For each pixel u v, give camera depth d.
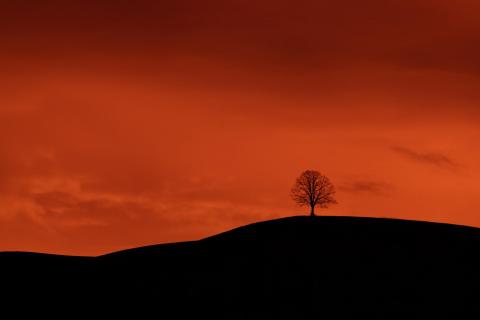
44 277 150.38
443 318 123.75
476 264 144.88
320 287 136.00
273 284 138.38
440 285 135.88
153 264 153.88
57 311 133.38
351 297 131.75
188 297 135.88
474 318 123.62
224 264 149.38
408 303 129.00
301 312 126.94
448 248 152.50
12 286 145.50
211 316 127.38
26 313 132.75
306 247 154.00
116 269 153.25
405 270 142.12
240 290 137.00
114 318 129.38
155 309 131.88
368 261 146.25
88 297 139.50
